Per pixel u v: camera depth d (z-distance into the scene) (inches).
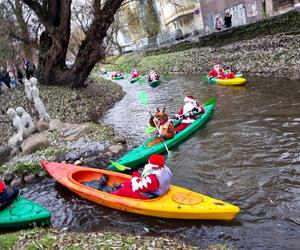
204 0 1254.9
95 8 648.4
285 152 297.7
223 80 652.1
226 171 283.4
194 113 401.7
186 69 965.8
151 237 197.3
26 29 717.9
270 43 733.9
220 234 205.0
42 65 766.5
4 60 687.1
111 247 170.4
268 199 233.1
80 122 549.6
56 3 702.5
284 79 579.8
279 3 877.8
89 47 708.7
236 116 427.5
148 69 1184.8
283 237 194.4
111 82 1074.1
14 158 393.1
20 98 611.5
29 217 226.5
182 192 237.0
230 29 908.6
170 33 1546.5
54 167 310.2
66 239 185.2
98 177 290.7
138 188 233.1
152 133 427.8
